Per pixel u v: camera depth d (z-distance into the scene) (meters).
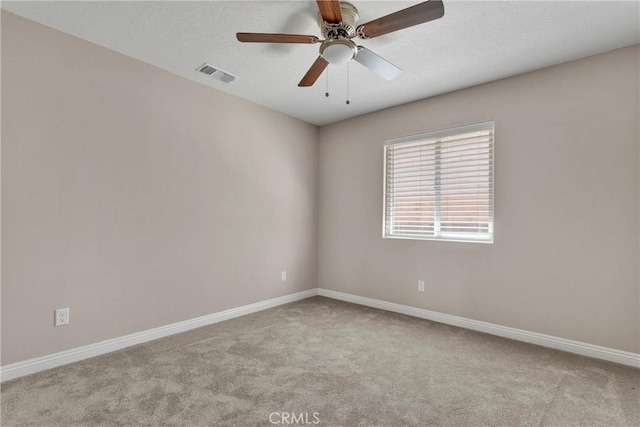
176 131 2.90
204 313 3.12
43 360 2.17
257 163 3.61
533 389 1.97
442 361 2.35
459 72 2.78
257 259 3.61
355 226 3.99
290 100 3.49
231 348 2.56
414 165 3.53
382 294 3.71
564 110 2.58
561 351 2.53
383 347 2.60
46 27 2.19
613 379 2.09
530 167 2.73
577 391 1.95
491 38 2.26
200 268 3.09
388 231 3.75
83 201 2.36
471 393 1.92
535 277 2.70
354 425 1.62
